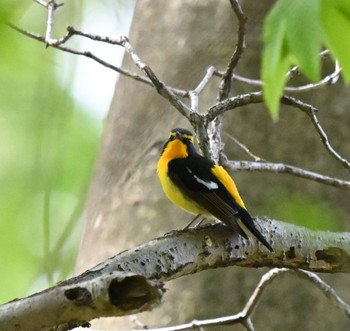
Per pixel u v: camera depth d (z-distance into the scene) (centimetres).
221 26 1286
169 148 979
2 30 590
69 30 931
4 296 1633
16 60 639
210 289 1161
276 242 784
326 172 1194
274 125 1208
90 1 1518
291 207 688
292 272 920
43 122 1574
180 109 839
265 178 1164
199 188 905
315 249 797
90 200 1343
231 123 1212
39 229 1688
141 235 1223
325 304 1147
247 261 774
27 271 1662
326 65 1218
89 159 1722
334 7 415
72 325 577
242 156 1201
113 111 1367
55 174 1648
